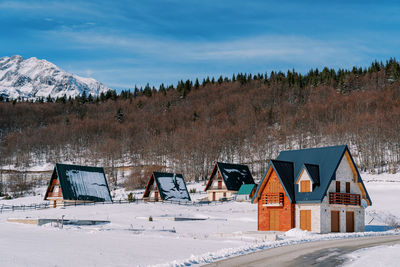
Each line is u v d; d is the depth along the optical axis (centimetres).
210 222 5497
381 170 12594
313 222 4447
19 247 2542
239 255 2480
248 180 10275
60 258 2227
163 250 2673
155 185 9150
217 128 19750
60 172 7825
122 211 6381
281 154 5091
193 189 11175
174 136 18450
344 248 2852
